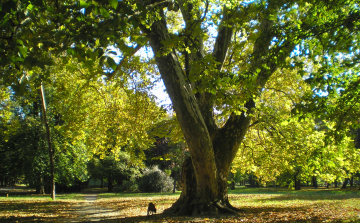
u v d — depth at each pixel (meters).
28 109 28.45
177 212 9.93
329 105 7.70
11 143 26.05
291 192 28.64
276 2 6.76
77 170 28.64
